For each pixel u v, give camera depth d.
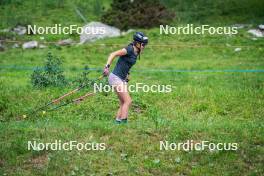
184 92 29.98
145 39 20.50
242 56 43.41
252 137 19.31
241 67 39.03
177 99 28.92
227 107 27.70
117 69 20.70
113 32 51.16
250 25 52.09
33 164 16.73
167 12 53.50
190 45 46.97
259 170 16.62
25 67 40.56
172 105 27.94
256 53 44.03
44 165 16.66
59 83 31.14
